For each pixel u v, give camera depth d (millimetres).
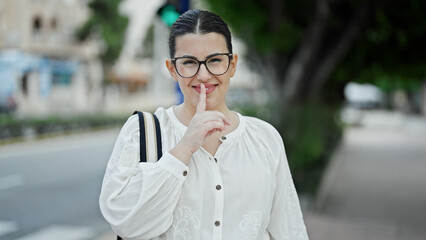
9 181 9156
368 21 7457
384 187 9031
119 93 40812
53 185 8758
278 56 8039
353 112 32938
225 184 1530
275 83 7875
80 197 7738
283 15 7156
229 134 1606
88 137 18500
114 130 21609
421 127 26547
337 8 7254
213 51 1531
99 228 5895
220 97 1595
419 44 8031
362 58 8695
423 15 7211
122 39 29453
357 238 5391
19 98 27719
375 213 6777
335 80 10102
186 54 1537
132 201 1447
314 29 7215
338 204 7395
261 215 1562
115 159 1559
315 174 7957
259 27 7152
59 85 31484
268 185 1588
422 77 9281
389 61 8641
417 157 13883
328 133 10656
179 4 5160
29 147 14781
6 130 15648
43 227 5941
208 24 1534
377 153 14875
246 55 8336
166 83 33906
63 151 14148
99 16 27781
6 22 28016
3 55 27812
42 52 29281
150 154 1549
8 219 6324
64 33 30359
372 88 46469
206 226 1515
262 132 1691
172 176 1440
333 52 7531
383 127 26625
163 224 1471
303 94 7871
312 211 6754
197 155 1555
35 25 28953
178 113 1662
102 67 31516
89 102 33781
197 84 1564
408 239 5383
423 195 8227
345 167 11727
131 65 39406
